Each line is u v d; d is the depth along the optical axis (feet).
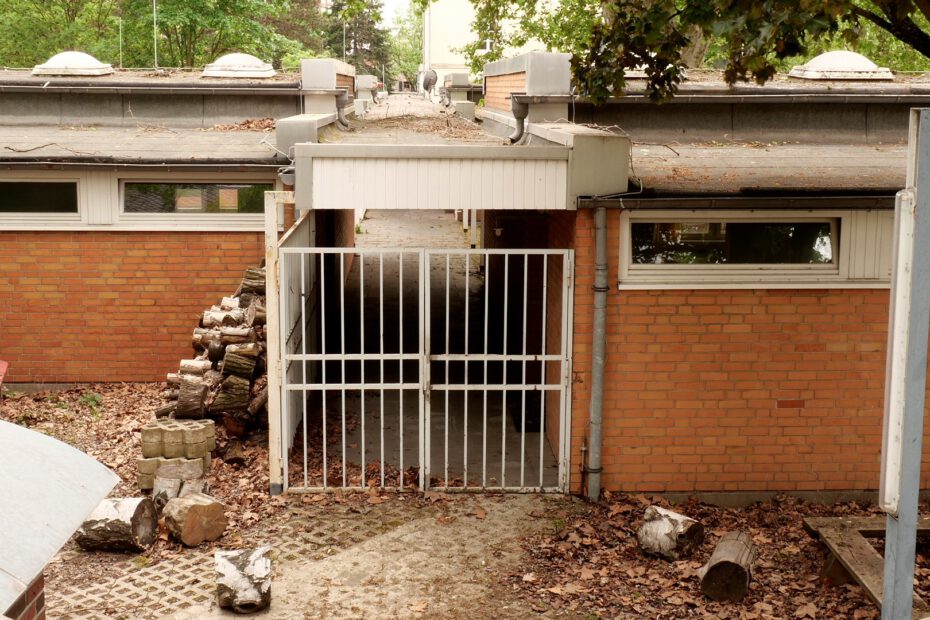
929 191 15.35
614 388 29.04
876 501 29.78
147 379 42.39
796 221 28.50
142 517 24.73
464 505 28.37
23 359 41.93
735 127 38.91
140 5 100.27
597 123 38.27
